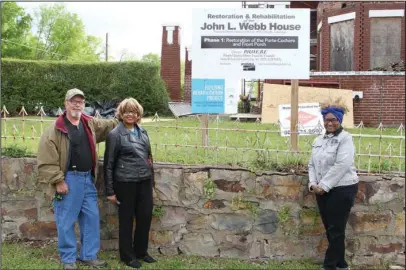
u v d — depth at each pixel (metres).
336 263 5.32
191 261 5.86
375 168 6.14
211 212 6.00
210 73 6.92
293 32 6.84
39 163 5.29
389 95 13.66
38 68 17.98
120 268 5.50
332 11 17.11
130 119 5.53
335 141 5.23
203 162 6.26
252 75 6.90
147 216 5.63
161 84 18.73
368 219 5.83
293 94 6.77
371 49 16.03
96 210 5.62
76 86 18.31
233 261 5.88
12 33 37.72
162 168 6.02
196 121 10.23
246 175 5.92
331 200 5.22
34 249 6.05
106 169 5.46
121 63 18.52
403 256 5.85
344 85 13.88
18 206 6.30
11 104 17.62
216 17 6.88
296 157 6.21
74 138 5.38
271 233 5.93
